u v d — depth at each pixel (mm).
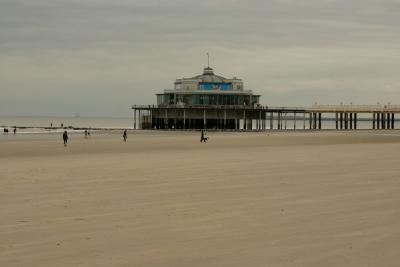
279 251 12125
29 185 22578
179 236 13430
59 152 47812
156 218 15523
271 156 38812
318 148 49781
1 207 17297
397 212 16250
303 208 16969
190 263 11312
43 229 14141
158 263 11297
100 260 11477
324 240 13008
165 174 26578
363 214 15961
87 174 26828
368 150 45469
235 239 13133
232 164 32062
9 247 12422
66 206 17469
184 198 19016
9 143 64938
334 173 26500
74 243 12773
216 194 19875
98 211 16594
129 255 11836
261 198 18922
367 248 12328
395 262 11328
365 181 23328
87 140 73438
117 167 30656
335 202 18031
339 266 11094
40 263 11242
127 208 17094
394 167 29328
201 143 63781
